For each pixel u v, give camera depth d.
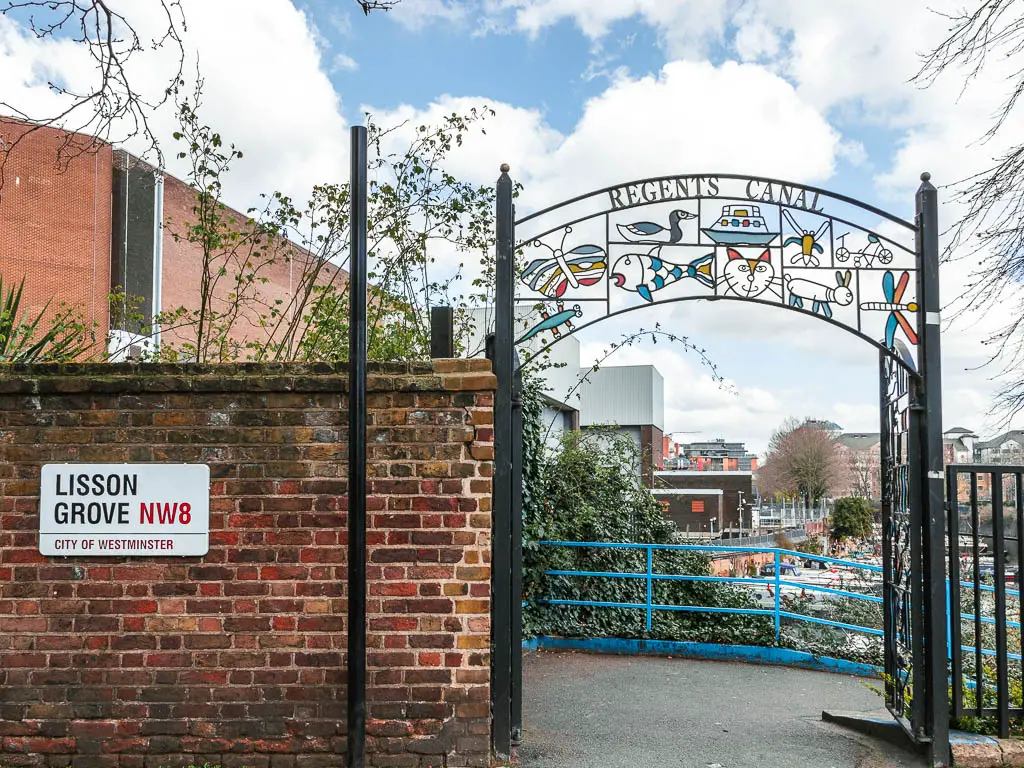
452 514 4.69
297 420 4.72
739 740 5.61
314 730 4.60
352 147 4.27
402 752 4.62
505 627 5.02
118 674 4.62
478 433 4.71
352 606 4.21
